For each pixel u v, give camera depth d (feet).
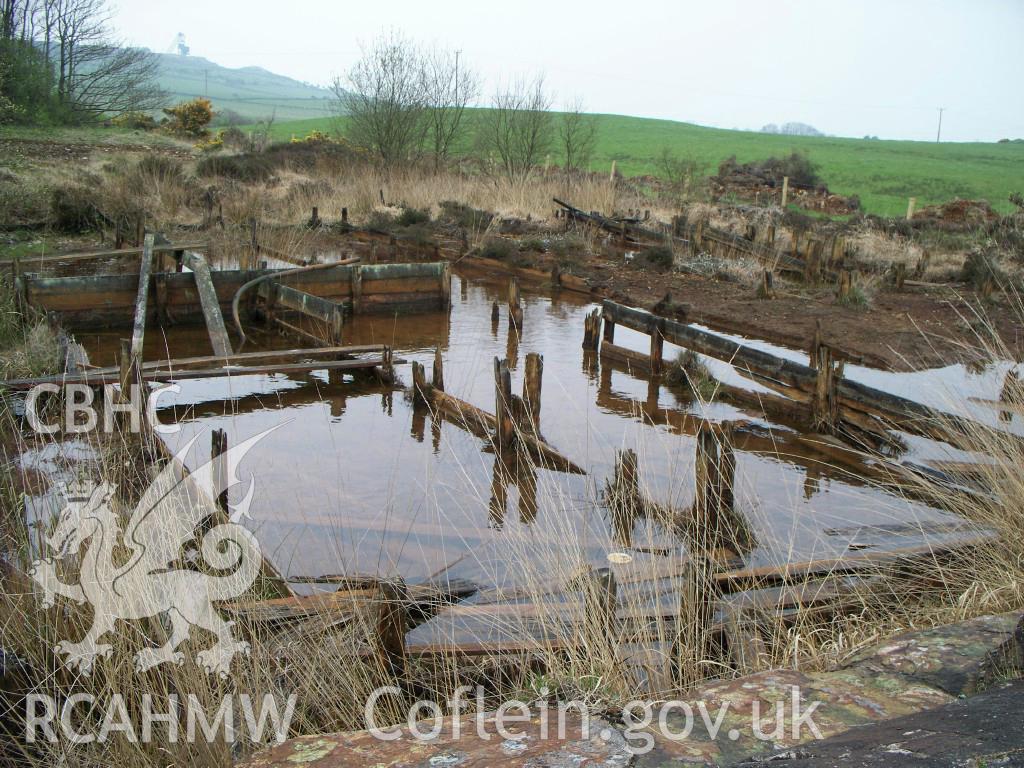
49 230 60.23
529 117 95.96
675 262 52.31
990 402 24.34
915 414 22.13
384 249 58.70
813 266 47.21
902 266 46.11
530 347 35.81
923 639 8.44
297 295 35.94
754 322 38.58
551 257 55.72
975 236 61.46
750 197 101.76
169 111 137.28
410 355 34.30
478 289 49.65
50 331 30.99
